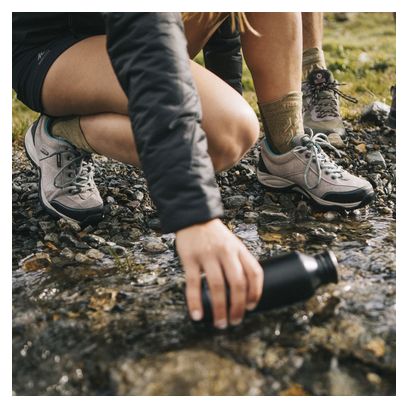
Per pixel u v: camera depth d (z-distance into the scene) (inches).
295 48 80.7
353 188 82.4
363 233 77.9
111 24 51.8
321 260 56.9
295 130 85.7
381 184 94.1
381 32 228.7
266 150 88.7
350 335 53.7
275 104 83.8
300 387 48.2
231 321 50.9
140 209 87.2
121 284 66.0
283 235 77.9
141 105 50.1
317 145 86.1
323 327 54.9
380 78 155.1
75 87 69.5
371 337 53.4
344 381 48.9
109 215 84.7
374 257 69.5
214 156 68.2
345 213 84.5
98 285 65.9
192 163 49.3
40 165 80.9
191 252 49.3
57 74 69.7
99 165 103.7
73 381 50.2
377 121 118.5
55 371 51.4
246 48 80.7
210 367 49.9
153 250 75.2
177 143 49.3
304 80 110.7
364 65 169.2
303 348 52.1
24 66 73.7
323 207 84.2
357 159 102.5
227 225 81.9
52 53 70.4
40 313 60.2
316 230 77.7
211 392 47.6
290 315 56.6
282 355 51.3
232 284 49.0
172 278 66.8
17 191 92.0
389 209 85.8
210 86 66.6
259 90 84.0
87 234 79.2
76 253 74.8
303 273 54.0
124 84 52.1
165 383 48.6
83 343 54.6
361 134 113.4
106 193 91.6
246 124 67.5
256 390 47.8
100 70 67.4
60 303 62.2
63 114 76.0
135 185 94.7
